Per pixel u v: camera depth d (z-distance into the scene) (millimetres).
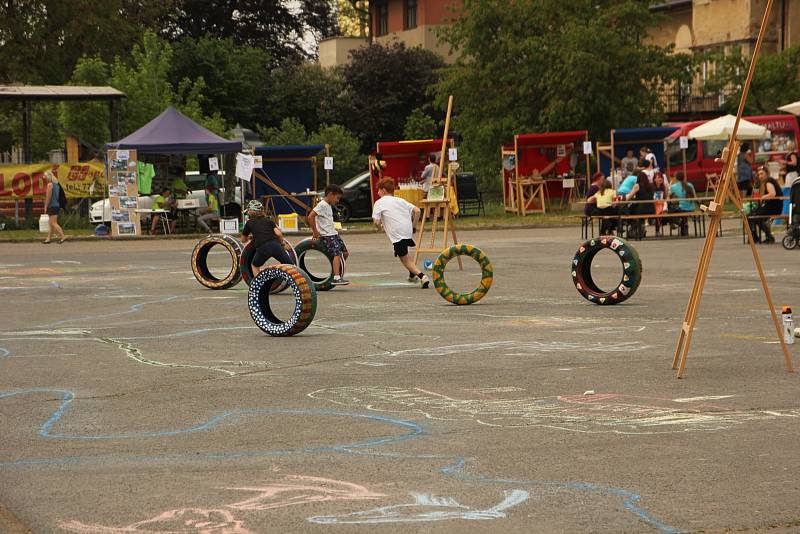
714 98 50812
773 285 16500
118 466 6363
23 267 22281
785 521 5242
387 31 66000
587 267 14828
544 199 40656
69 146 42000
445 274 19250
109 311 14516
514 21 44688
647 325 12367
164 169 34938
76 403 8258
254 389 8766
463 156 46250
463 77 45188
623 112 43000
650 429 7195
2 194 36094
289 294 16656
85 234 33594
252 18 71188
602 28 42688
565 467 6254
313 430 7273
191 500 5652
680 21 56250
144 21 63281
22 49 57344
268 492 5793
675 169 42906
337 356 10438
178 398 8422
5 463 6465
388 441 6938
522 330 12102
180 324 13078
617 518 5305
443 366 9797
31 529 5223
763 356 10062
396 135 58188
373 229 34312
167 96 46031
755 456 6461
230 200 37406
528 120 44219
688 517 5312
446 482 5961
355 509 5477
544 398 8273
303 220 35750
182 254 26094
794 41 51844
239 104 58031
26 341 11703
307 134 58312
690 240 27406
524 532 5105
